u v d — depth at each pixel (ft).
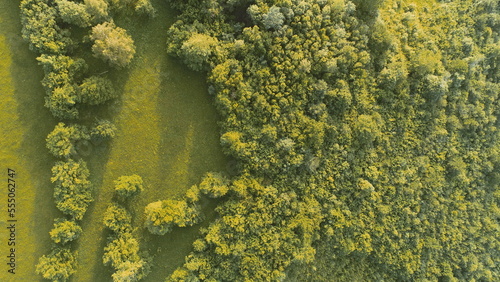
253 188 147.02
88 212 141.49
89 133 137.69
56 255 135.23
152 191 147.43
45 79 128.36
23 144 134.41
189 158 149.89
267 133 144.05
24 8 123.95
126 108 142.92
